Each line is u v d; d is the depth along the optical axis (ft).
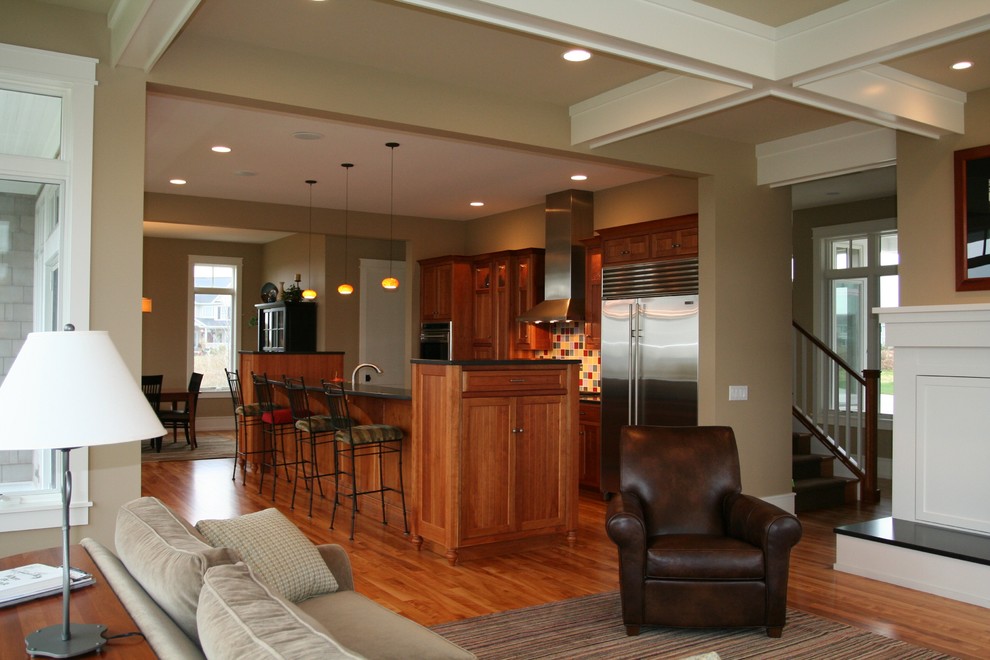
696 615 12.25
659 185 24.59
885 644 12.07
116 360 6.58
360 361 36.94
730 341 20.53
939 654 11.70
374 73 15.57
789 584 15.12
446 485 16.42
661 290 22.24
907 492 16.65
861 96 14.98
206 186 26.45
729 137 20.38
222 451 32.78
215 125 18.98
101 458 12.81
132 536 7.62
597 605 13.84
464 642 12.08
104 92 12.92
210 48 13.93
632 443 14.53
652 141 19.24
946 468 16.01
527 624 12.87
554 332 28.94
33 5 12.44
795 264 30.53
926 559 14.62
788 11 13.15
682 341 21.48
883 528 16.06
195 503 22.25
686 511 14.02
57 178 12.68
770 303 21.35
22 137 12.48
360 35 13.94
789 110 17.95
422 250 32.78
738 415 20.63
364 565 16.20
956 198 16.83
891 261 27.73
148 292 39.75
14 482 12.34
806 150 20.04
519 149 18.02
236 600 5.54
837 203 28.94
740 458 20.65
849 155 19.16
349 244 36.78
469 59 15.11
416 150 21.34
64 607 6.07
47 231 12.71
